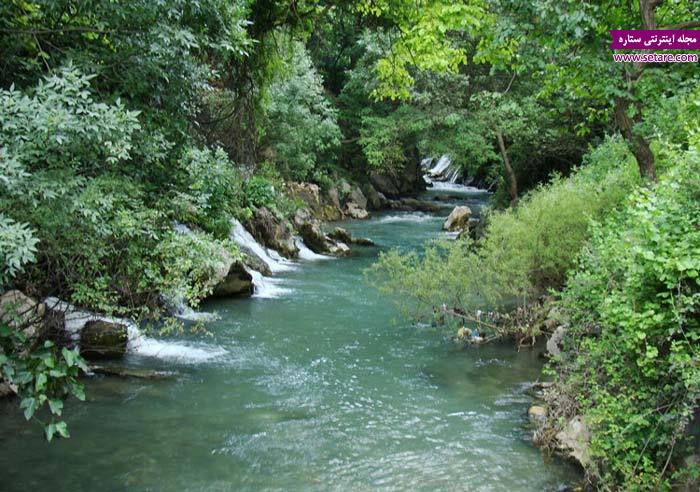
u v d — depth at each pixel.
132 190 6.37
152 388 7.40
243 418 6.65
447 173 44.47
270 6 13.01
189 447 5.93
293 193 23.50
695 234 4.31
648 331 4.53
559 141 20.47
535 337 9.79
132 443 5.96
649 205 4.60
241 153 16.02
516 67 8.41
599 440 4.89
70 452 5.73
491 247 9.87
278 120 23.69
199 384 7.61
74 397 6.98
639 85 7.68
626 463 4.61
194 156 8.19
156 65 6.53
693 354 4.26
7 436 5.95
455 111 23.03
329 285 13.68
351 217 27.06
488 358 8.84
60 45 6.55
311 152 26.45
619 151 11.80
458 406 7.10
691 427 4.43
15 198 4.59
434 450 6.00
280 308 11.54
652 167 7.70
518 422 6.68
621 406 4.71
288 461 5.70
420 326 10.48
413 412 6.91
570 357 6.42
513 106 19.66
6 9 5.87
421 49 11.26
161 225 7.71
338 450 5.95
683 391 4.38
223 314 10.95
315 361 8.62
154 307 8.58
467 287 9.84
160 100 7.16
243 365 8.37
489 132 21.94
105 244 6.60
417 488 5.26
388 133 24.92
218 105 14.41
